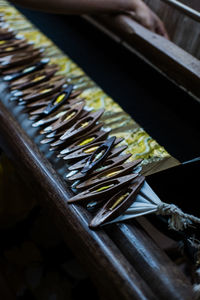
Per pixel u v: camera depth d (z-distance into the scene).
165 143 0.91
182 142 0.91
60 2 1.01
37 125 0.87
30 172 0.82
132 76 1.10
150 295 0.65
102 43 1.23
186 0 0.94
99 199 0.75
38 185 0.80
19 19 1.23
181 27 1.04
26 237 1.27
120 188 0.75
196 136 0.93
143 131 0.88
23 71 1.02
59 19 1.35
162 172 0.80
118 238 0.72
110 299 0.68
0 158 1.14
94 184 0.76
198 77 0.92
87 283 1.17
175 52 0.98
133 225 0.73
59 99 0.93
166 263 0.70
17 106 0.93
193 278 0.73
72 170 0.79
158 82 1.06
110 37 1.22
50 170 0.80
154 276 0.68
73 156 0.80
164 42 1.02
